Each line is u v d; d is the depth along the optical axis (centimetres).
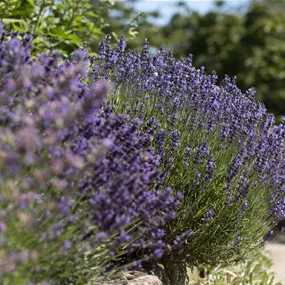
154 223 290
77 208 260
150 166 306
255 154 425
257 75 1407
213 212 378
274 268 632
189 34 1570
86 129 259
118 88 408
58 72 282
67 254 252
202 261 408
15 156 205
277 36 1512
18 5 562
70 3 620
